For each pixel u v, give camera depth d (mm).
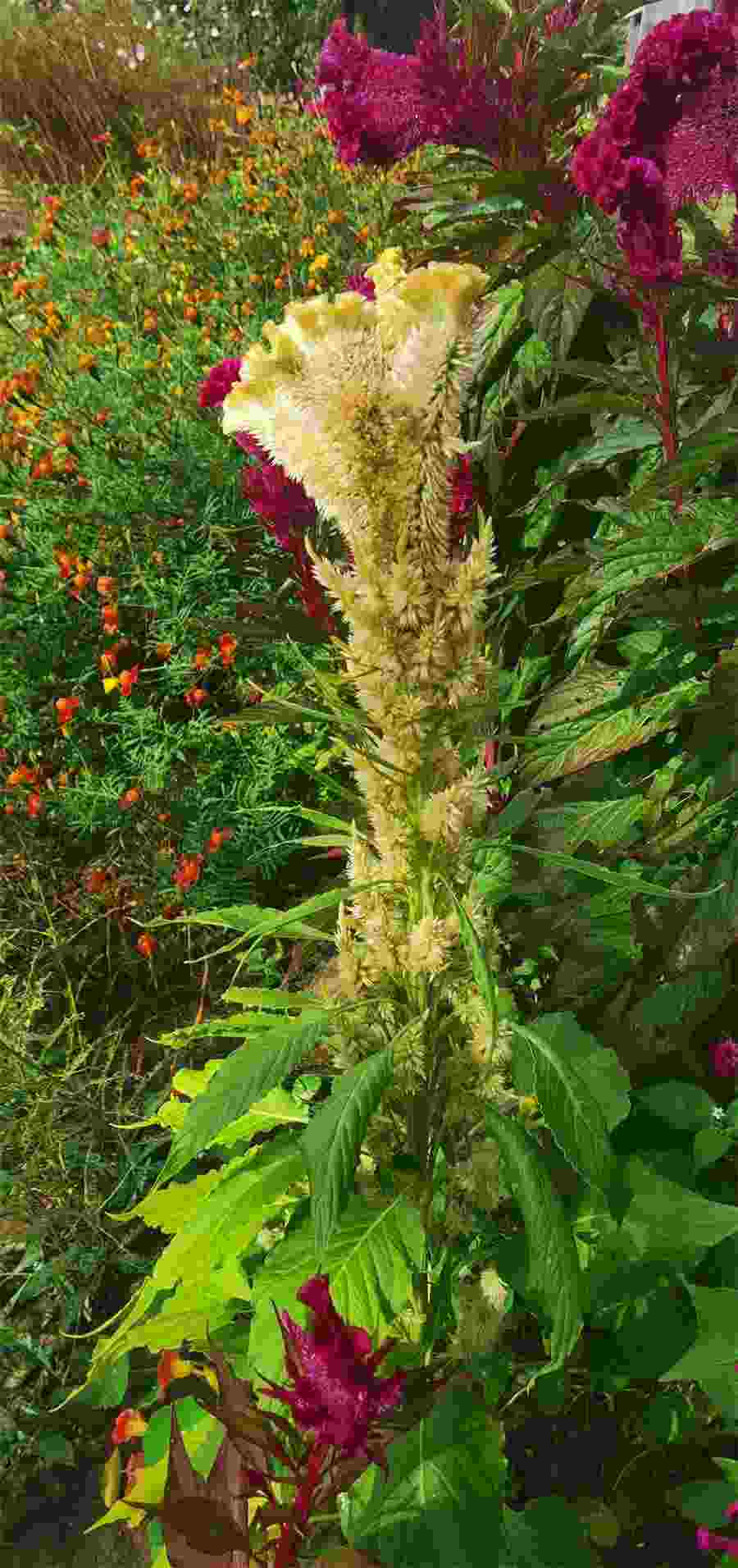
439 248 2750
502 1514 1915
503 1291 1942
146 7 13344
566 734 2369
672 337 2219
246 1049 1684
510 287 2850
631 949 2342
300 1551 1751
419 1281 1965
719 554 2418
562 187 2512
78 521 4590
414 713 1589
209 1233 2002
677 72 1860
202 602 4266
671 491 2246
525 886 2400
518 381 2842
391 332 1440
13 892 3721
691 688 2322
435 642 1561
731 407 2168
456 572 1572
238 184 7406
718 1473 2170
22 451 5020
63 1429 2494
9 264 7160
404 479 1488
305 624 2666
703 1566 2027
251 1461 1555
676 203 2055
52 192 8930
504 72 2605
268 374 1470
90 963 3598
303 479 1550
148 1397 2461
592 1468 2193
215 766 3875
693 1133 2340
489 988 1552
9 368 5840
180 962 3619
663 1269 2031
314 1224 1473
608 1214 2051
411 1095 1782
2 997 3162
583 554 2488
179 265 6293
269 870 3684
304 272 6336
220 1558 1531
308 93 9703
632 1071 2391
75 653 4348
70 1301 2717
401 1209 1871
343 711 1653
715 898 2246
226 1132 2268
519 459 2883
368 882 1729
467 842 1729
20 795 3908
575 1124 1706
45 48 10766
